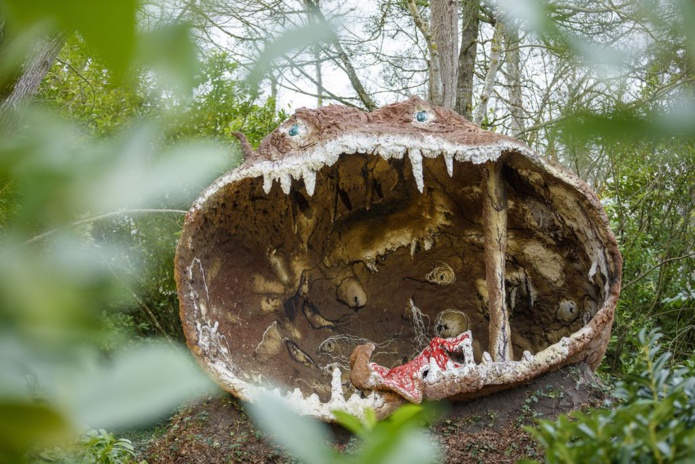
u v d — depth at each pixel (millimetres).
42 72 2027
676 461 1563
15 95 981
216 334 5699
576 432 2117
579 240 5871
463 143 5242
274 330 6520
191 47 415
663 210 8539
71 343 398
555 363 5020
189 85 416
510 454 4676
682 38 566
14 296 390
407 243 7008
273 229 6516
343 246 7043
